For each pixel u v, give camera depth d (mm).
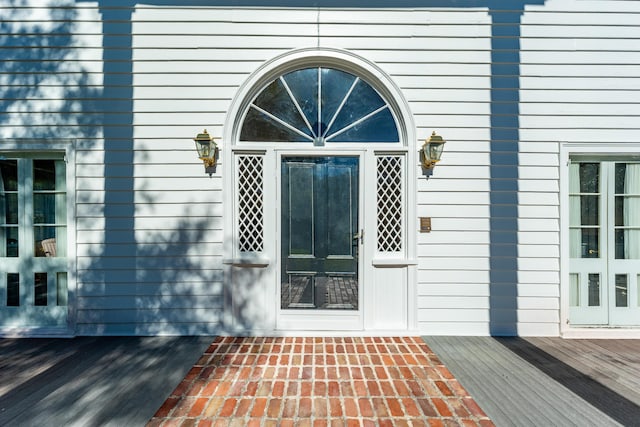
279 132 3717
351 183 3699
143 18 3625
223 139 3633
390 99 3688
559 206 3662
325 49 3639
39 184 3754
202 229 3652
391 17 3645
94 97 3637
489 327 3662
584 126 3660
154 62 3635
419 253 3652
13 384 2654
